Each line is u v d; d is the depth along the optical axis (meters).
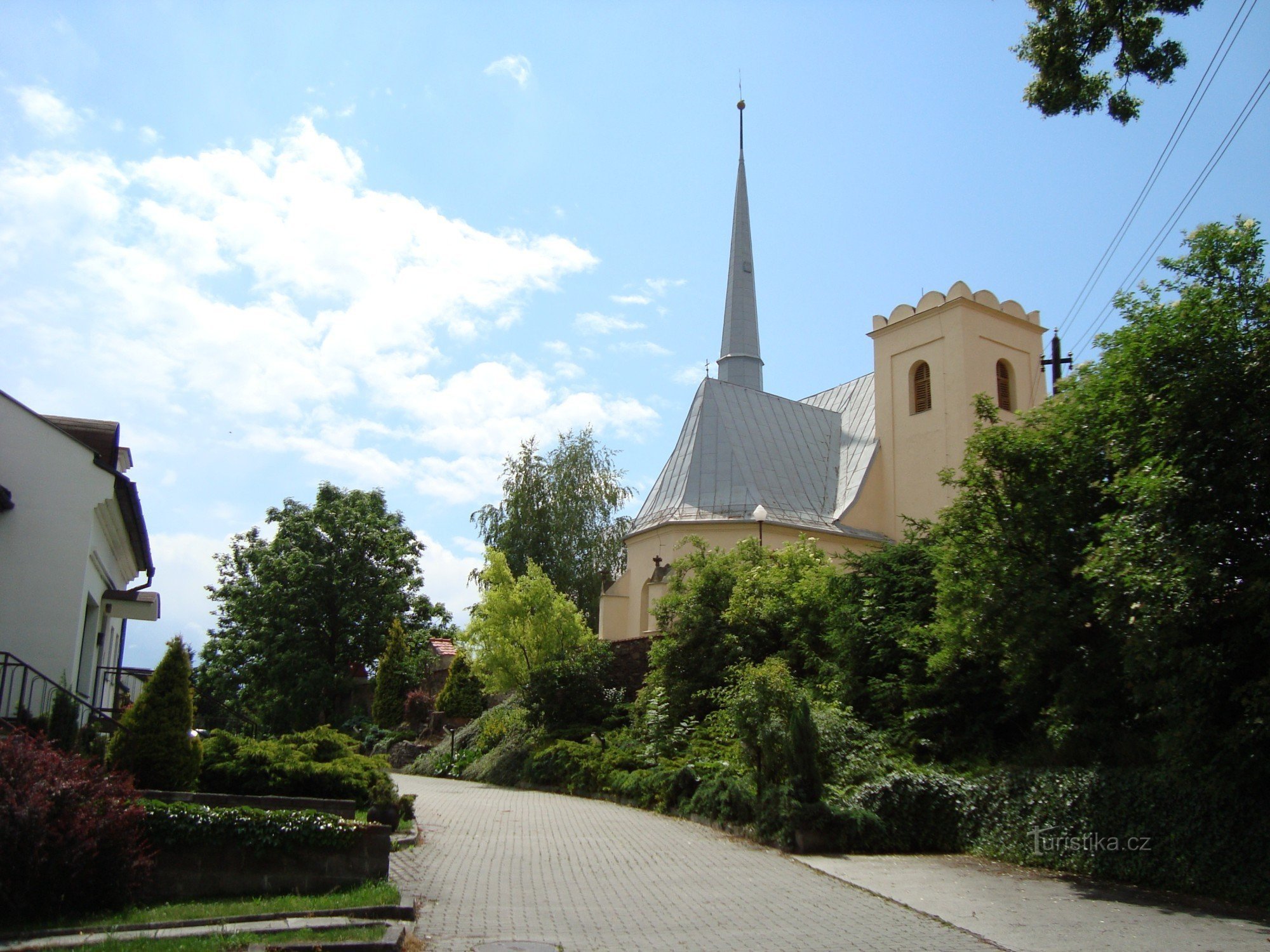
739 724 15.15
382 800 13.16
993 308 39.84
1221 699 10.55
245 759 13.56
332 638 43.62
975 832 13.70
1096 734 13.20
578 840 13.93
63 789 8.69
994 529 13.67
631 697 25.98
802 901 10.24
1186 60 12.08
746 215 55.25
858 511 39.44
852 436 42.97
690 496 37.50
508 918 9.12
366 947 7.55
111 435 17.72
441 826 14.92
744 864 12.36
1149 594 10.77
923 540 18.98
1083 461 13.37
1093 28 12.24
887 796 13.98
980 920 9.43
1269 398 10.70
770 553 24.64
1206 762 10.79
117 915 8.52
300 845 9.76
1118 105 12.70
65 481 15.43
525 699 25.95
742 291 54.03
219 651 47.44
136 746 12.30
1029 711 15.09
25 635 14.82
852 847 13.44
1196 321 11.23
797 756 14.04
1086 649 13.22
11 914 8.23
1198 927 9.25
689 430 39.84
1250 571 10.41
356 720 39.84
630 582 38.06
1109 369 12.85
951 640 14.69
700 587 23.28
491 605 27.97
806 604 21.00
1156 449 11.57
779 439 40.78
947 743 15.95
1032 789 13.23
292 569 42.72
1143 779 11.87
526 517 45.56
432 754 29.58
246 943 7.54
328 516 44.84
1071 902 10.39
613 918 9.31
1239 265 11.48
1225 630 10.68
